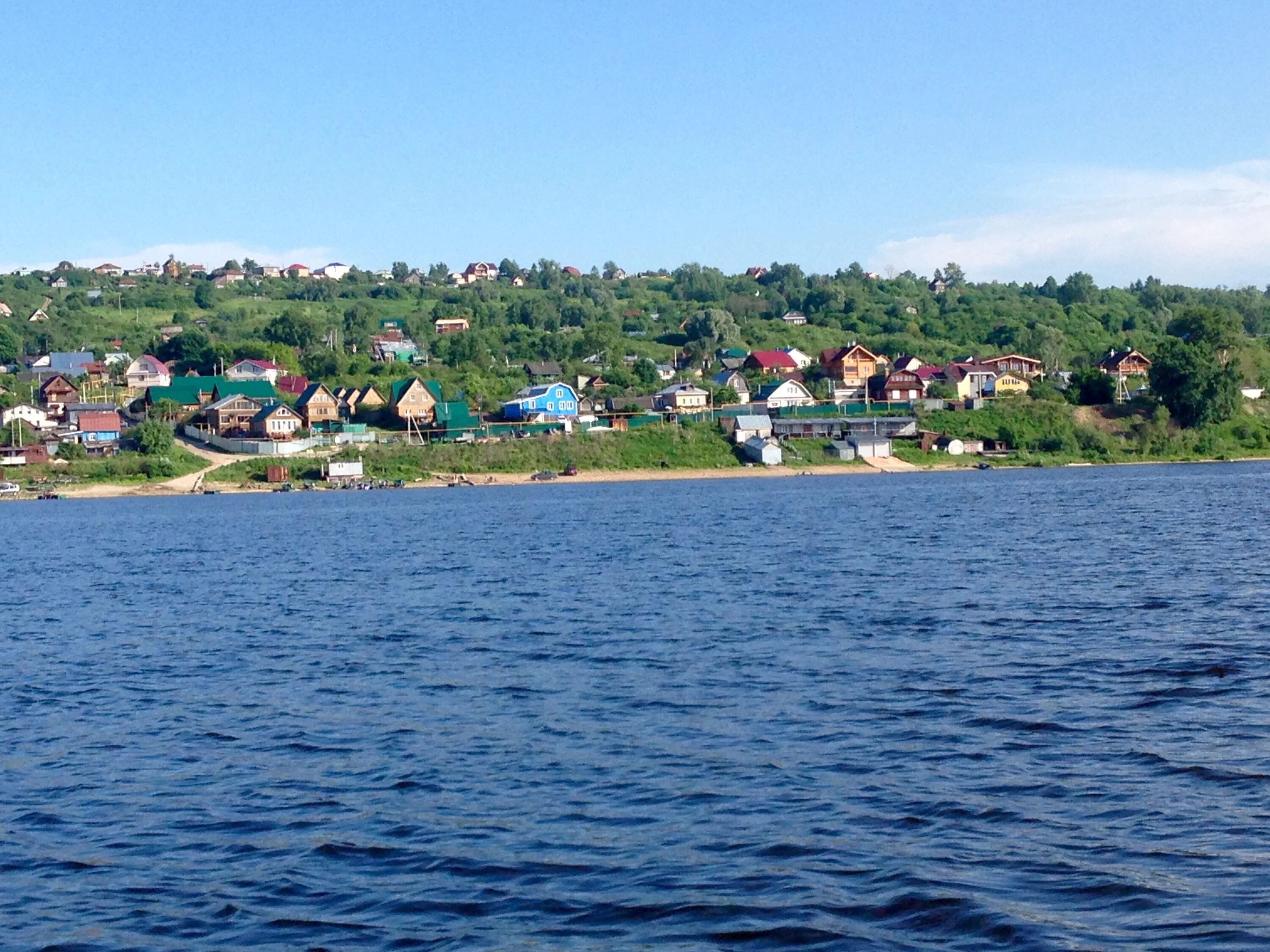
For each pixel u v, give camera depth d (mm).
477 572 60656
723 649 37125
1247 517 78938
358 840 21188
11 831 22203
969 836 20359
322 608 49375
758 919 17609
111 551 80062
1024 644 36375
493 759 25609
